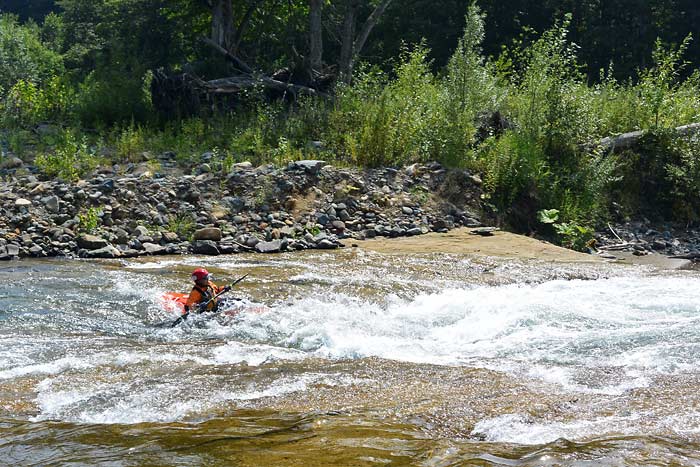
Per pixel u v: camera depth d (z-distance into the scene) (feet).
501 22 122.21
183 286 33.47
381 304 30.68
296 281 34.24
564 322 27.22
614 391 19.80
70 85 79.30
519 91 62.85
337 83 68.18
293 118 61.57
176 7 98.43
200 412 18.93
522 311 28.76
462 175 51.47
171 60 130.93
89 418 18.70
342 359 23.77
